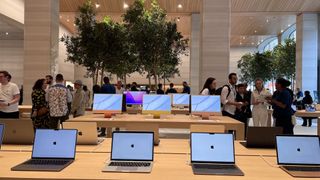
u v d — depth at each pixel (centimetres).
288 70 1755
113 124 521
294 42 1777
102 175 231
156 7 1097
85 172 238
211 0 938
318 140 272
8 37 2030
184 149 331
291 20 1764
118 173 237
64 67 2155
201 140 275
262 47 2747
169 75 1438
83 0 1302
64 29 1908
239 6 1399
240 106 619
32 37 959
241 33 2170
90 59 1085
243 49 2773
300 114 801
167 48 1074
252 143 344
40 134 284
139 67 1162
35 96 584
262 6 1403
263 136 343
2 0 1183
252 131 343
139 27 1052
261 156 303
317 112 802
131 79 2411
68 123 345
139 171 241
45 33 959
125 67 1168
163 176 231
